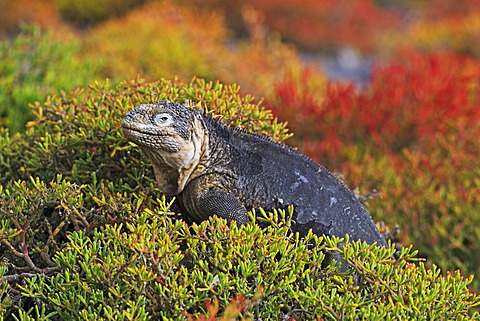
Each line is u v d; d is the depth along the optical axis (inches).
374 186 770.8
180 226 435.8
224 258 424.2
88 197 492.1
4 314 450.3
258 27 1464.1
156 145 446.9
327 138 830.5
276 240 435.8
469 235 720.3
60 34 1240.8
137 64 1064.8
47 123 577.3
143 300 413.4
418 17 2127.2
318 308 421.1
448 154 843.4
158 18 1302.9
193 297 416.8
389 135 872.3
